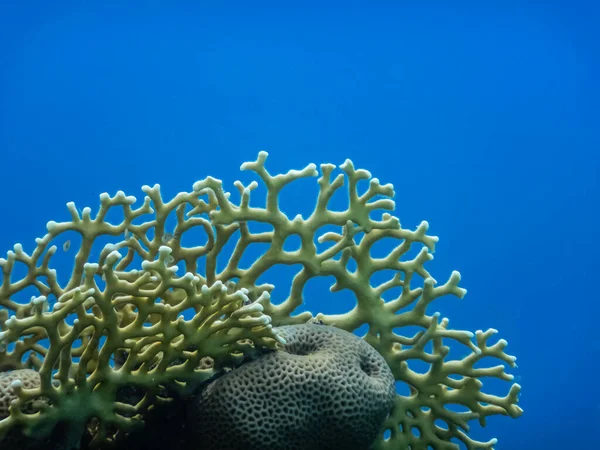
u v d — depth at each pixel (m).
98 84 14.23
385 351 3.00
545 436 10.54
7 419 2.15
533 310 12.33
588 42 13.53
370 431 2.47
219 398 2.35
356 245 2.99
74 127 14.02
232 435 2.31
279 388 2.34
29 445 2.25
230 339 2.41
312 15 14.84
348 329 2.99
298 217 2.83
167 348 2.36
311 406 2.34
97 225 2.93
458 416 3.03
